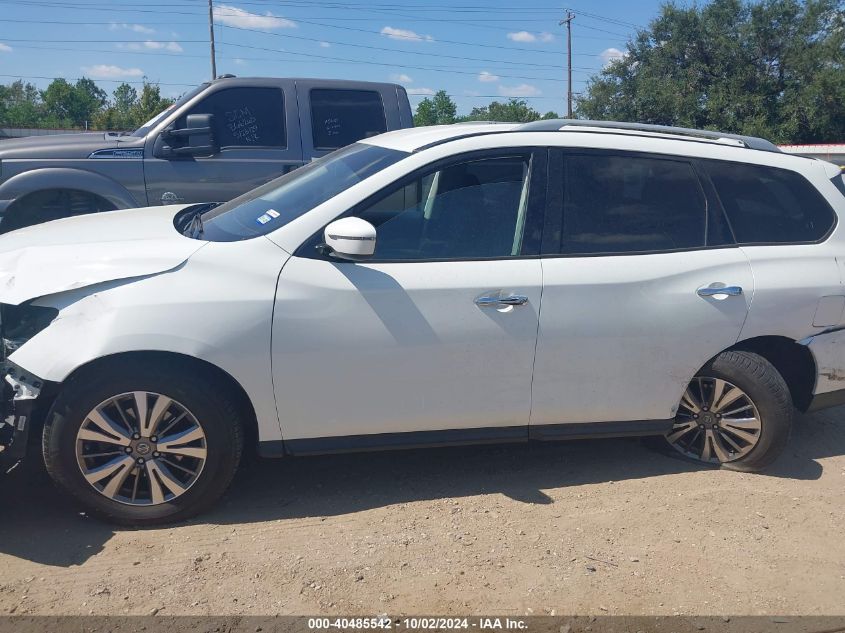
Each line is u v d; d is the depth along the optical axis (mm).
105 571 3215
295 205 3859
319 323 3553
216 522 3648
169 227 4020
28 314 3570
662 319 3961
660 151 4125
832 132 39031
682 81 39531
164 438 3494
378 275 3629
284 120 7090
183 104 6879
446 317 3678
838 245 4320
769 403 4156
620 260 3930
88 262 3512
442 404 3793
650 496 4047
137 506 3527
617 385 3996
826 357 4258
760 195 4270
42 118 77375
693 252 4078
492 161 3906
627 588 3256
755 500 4039
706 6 39812
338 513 3781
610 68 41844
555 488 4117
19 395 3377
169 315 3383
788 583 3350
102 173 6516
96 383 3381
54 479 3453
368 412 3715
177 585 3141
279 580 3205
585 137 4055
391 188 3748
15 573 3178
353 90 7320
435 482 4145
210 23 41219
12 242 3949
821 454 4703
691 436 4414
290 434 3668
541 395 3900
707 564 3457
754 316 4090
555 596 3182
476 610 3068
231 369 3465
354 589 3168
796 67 38281
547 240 3881
